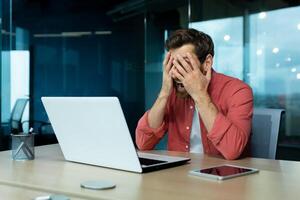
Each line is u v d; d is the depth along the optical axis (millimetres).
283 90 4094
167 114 1588
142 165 1091
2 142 3238
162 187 921
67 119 1164
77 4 4887
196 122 1538
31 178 1021
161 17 4789
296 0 3990
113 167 1117
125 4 4965
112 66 5062
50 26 4691
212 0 4426
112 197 842
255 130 1609
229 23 4332
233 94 1457
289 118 3979
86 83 4953
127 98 4949
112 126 1052
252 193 875
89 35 4977
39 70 4559
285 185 946
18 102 4297
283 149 3912
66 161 1242
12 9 4367
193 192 879
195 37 1425
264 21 4152
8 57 4293
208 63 1463
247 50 4250
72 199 877
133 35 4980
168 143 1607
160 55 4809
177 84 1483
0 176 1045
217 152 1448
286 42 4059
